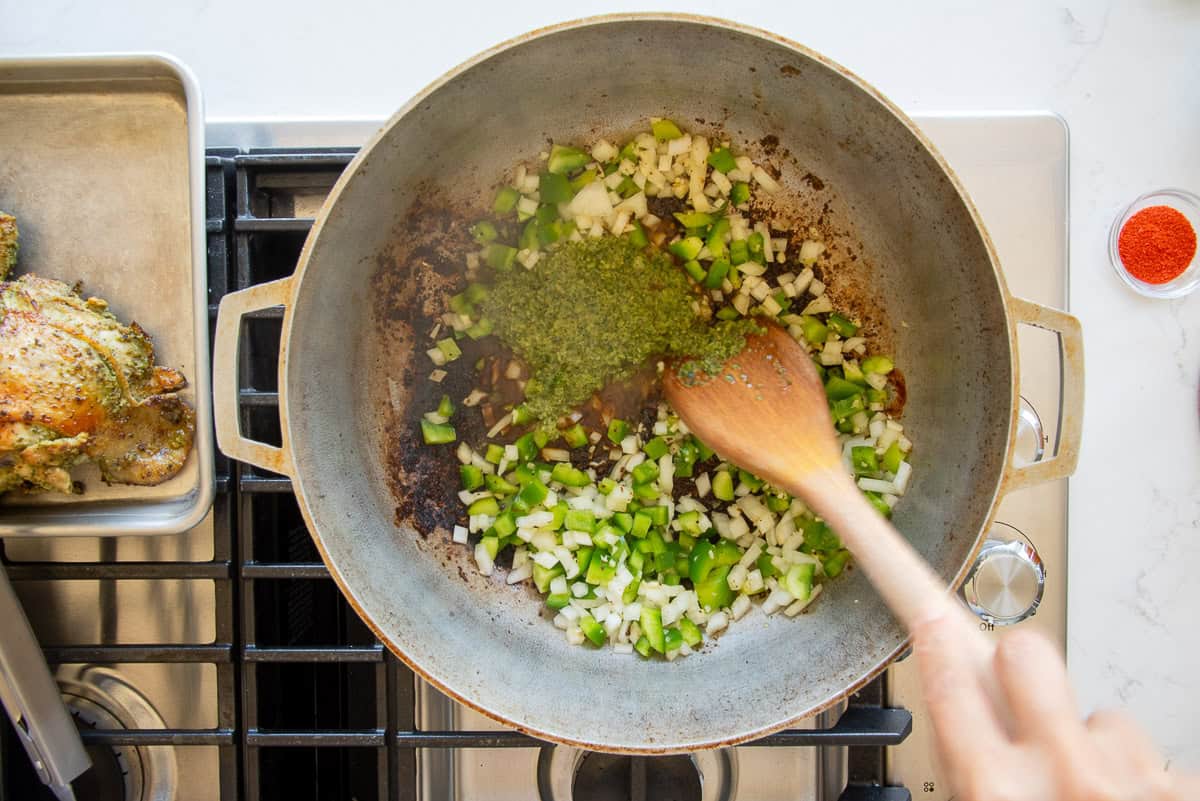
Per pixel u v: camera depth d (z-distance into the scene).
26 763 1.16
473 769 1.11
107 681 1.11
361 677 1.16
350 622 1.12
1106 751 0.65
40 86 1.10
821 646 1.08
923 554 1.07
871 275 1.16
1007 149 1.18
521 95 1.06
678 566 1.18
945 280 1.05
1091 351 1.26
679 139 1.15
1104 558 1.25
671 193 1.18
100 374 1.03
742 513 1.18
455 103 1.02
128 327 1.07
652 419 1.18
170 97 1.11
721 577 1.15
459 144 1.09
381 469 1.14
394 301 1.15
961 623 0.79
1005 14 1.27
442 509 1.17
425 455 1.17
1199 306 1.25
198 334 1.02
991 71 1.27
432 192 1.12
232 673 1.08
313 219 1.09
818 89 1.01
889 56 1.27
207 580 1.11
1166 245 1.21
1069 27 1.27
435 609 1.11
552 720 1.04
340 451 1.06
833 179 1.13
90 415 1.02
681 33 0.97
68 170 1.10
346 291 1.06
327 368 1.04
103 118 1.11
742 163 1.16
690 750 0.94
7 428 0.98
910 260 1.10
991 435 0.98
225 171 1.11
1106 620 1.25
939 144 1.19
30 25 1.25
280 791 1.18
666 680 1.09
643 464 1.16
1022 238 1.18
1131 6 1.27
